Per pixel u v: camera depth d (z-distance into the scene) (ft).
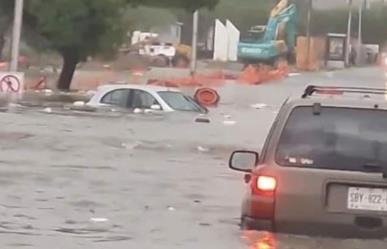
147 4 422.82
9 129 204.13
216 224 97.09
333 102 81.51
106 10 398.21
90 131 205.57
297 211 77.51
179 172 144.25
